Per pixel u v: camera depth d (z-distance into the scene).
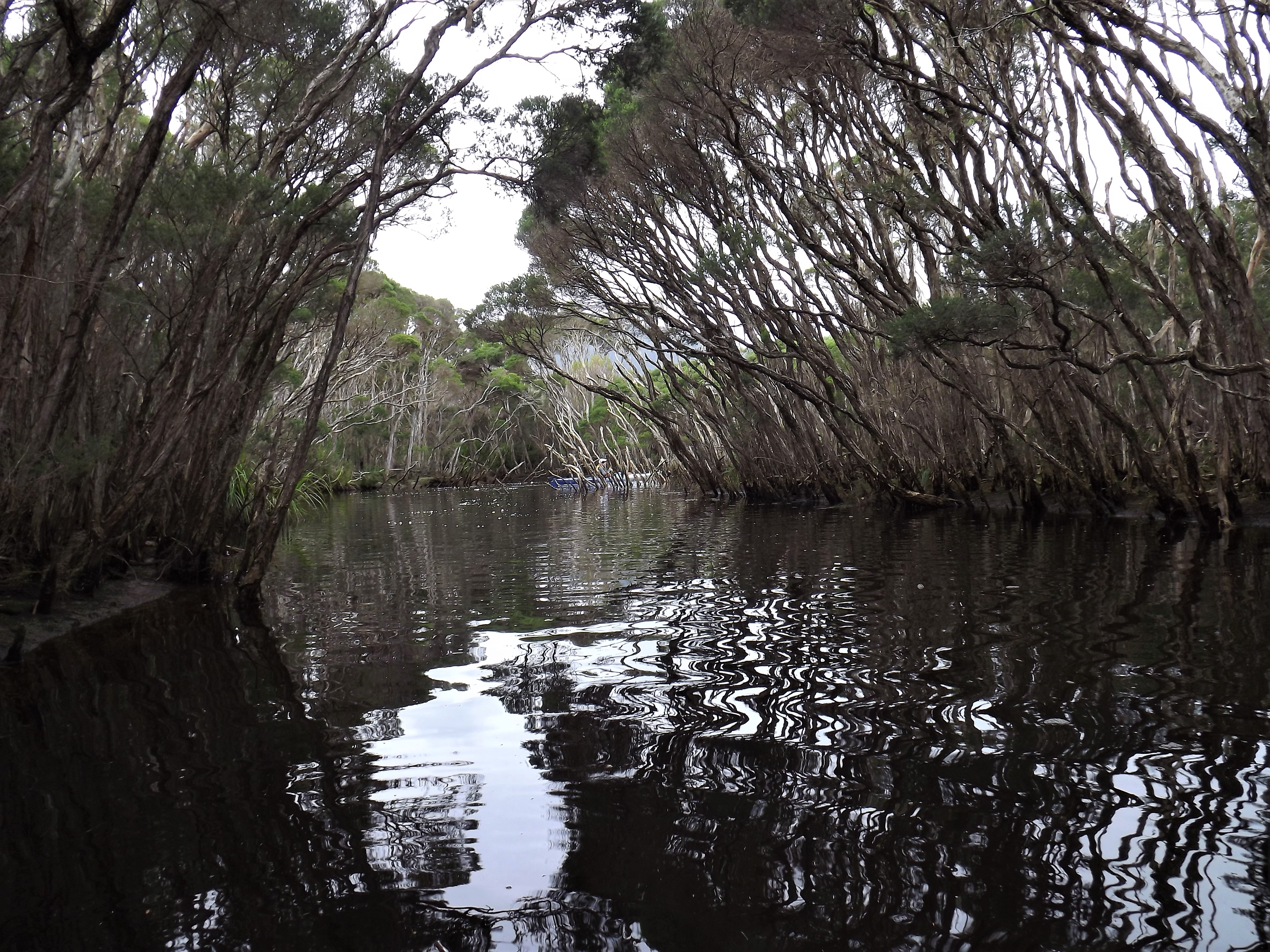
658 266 22.16
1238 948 2.05
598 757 3.55
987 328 11.13
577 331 37.72
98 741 3.95
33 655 5.95
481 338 29.36
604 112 18.31
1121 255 12.16
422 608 7.71
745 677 4.77
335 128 11.96
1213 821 2.73
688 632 6.13
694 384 29.77
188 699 4.66
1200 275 11.28
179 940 2.25
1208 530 12.12
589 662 5.30
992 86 12.28
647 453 53.03
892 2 14.36
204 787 3.33
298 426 19.44
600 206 21.22
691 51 16.75
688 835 2.78
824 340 22.17
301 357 26.17
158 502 9.51
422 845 2.77
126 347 7.82
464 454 66.12
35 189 6.48
